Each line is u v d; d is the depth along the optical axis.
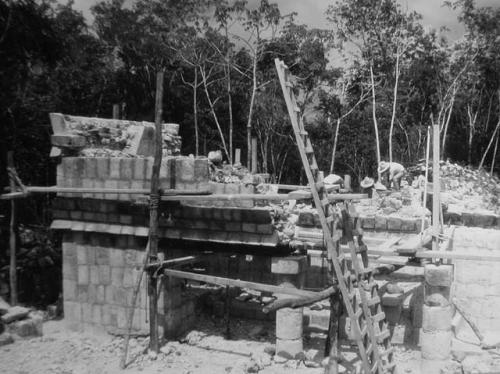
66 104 30.52
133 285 11.33
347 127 38.62
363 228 12.20
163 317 11.01
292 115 8.07
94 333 11.73
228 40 34.16
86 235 11.70
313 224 12.57
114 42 34.38
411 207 13.26
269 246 10.45
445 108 34.19
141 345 10.95
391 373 8.92
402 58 33.16
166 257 11.26
